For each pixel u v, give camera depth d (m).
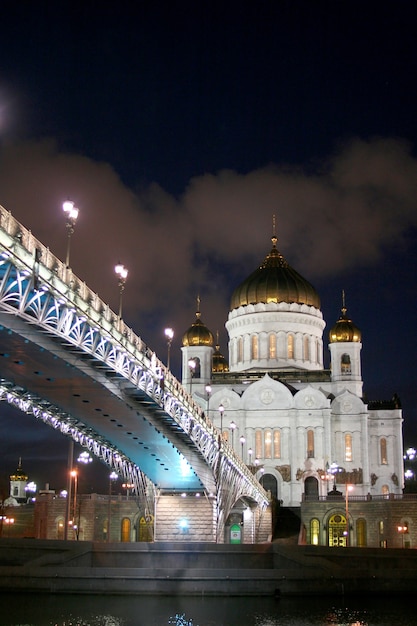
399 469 149.38
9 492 198.88
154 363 62.62
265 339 161.25
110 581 73.06
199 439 80.06
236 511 128.12
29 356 48.66
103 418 67.56
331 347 154.75
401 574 76.38
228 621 59.25
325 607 67.44
